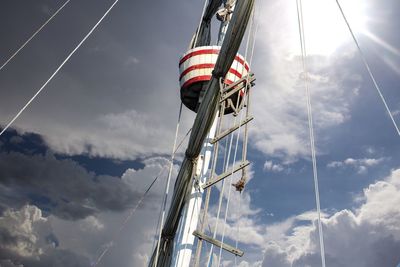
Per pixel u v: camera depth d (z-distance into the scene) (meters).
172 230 14.08
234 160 16.53
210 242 14.11
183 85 21.89
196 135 12.90
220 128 18.05
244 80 18.41
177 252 17.22
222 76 12.28
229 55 11.78
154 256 14.47
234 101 19.52
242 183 16.38
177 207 13.75
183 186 13.63
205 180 18.70
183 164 13.67
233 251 13.86
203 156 19.27
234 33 11.41
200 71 21.17
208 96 12.45
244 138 17.09
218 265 13.80
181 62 22.56
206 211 15.18
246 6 11.07
